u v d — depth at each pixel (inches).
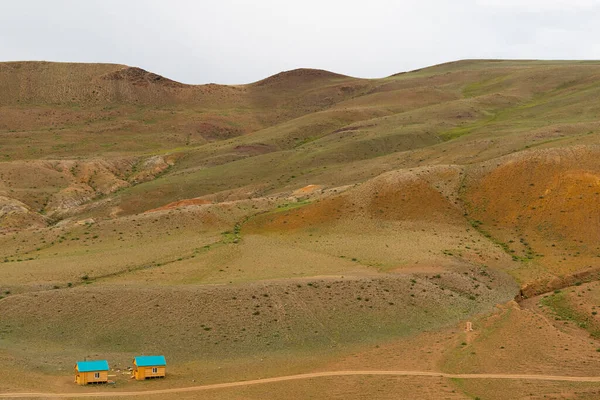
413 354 2797.7
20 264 3900.1
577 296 3358.8
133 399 2332.7
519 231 4256.9
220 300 3186.5
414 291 3346.5
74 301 3218.5
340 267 3708.2
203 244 4212.6
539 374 2534.5
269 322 3068.4
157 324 3053.6
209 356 2856.8
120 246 4244.6
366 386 2452.0
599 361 2632.9
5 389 2384.4
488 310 3292.3
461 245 4052.7
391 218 4488.2
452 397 2330.2
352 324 3095.5
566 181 4520.2
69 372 2664.9
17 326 3083.2
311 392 2417.6
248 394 2406.5
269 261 3855.8
